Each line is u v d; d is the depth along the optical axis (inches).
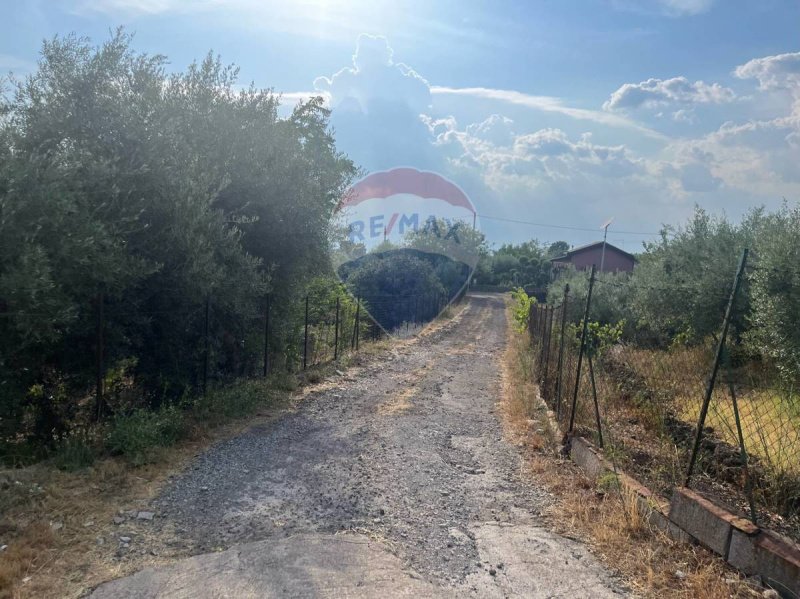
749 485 146.6
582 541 153.9
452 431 270.1
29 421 225.0
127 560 131.3
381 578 127.1
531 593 126.6
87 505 158.9
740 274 159.8
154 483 179.6
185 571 126.1
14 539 136.9
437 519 165.2
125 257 221.0
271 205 340.8
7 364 197.6
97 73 234.2
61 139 222.8
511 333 880.3
